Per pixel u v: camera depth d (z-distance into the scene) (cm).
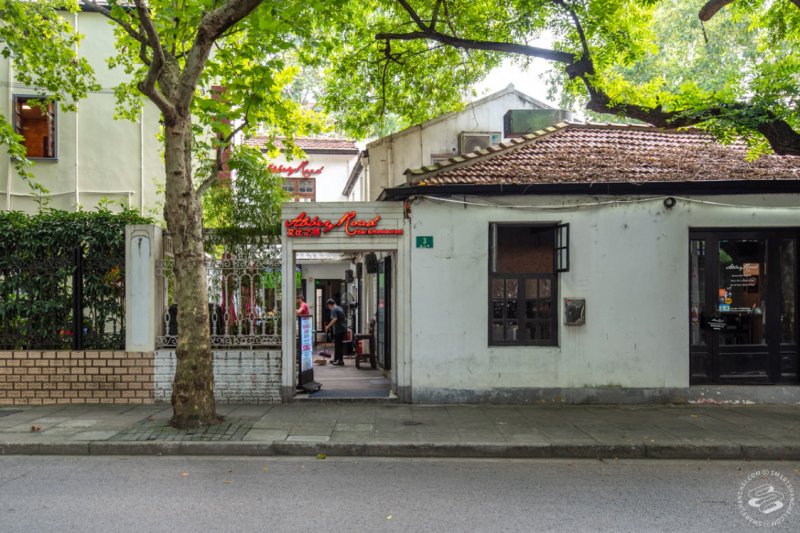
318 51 1308
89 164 1490
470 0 1269
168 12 812
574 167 1084
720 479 670
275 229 1045
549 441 782
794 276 1062
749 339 1057
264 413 938
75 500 578
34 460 733
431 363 1023
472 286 1024
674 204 1033
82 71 1238
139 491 608
